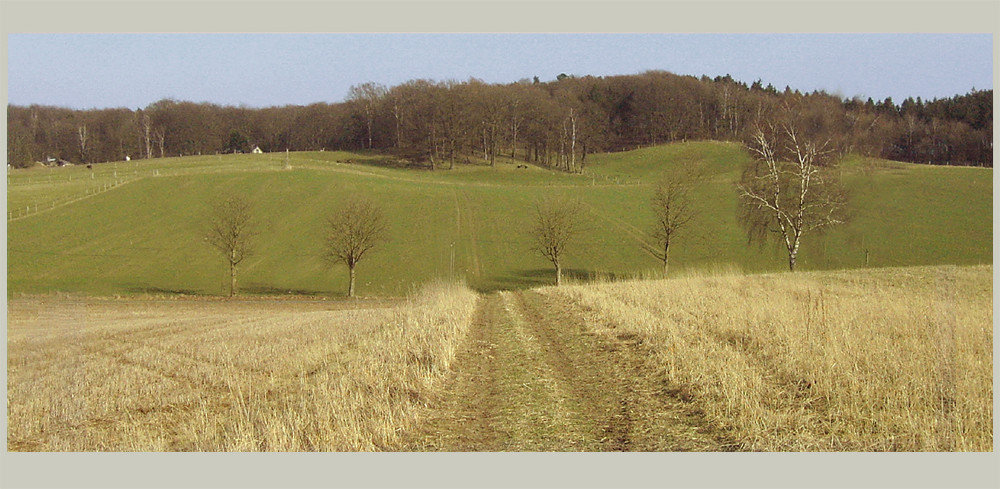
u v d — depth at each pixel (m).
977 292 21.62
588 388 12.70
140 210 73.62
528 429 10.58
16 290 50.84
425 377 13.64
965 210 55.22
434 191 82.25
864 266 46.66
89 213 72.88
